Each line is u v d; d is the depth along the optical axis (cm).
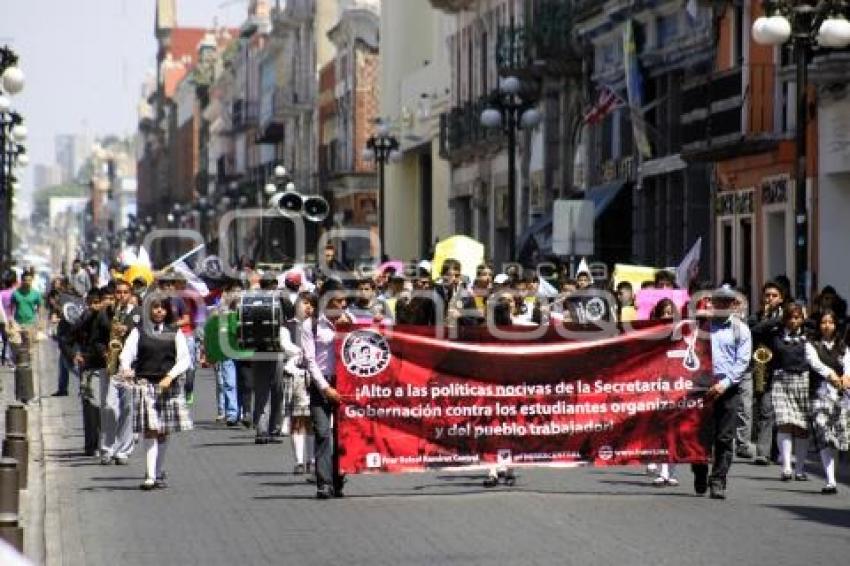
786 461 2758
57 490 2666
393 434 2556
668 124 5772
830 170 4606
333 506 2452
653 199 6006
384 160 8094
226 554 2031
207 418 3984
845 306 3177
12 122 8031
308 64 14775
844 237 4650
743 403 3036
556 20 6756
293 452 3067
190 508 2444
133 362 2672
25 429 2914
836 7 3434
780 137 4769
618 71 6156
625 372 2588
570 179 7044
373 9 12350
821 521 2281
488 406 2575
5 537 1859
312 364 2525
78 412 4156
